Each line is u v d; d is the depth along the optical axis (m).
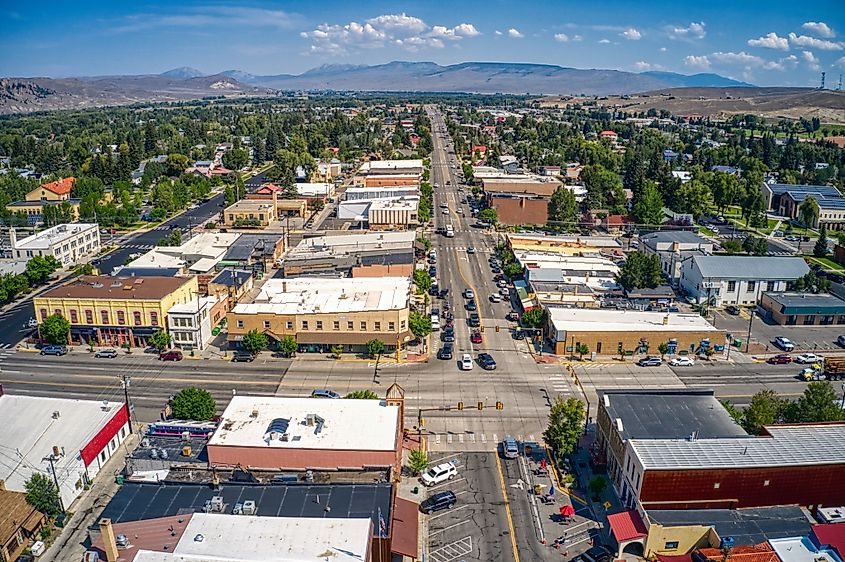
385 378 111.31
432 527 74.12
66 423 88.12
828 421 84.44
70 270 175.50
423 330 121.00
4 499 73.31
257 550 58.00
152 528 62.00
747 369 116.81
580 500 79.12
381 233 187.12
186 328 122.31
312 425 79.50
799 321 138.12
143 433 93.75
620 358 120.38
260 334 118.25
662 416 83.19
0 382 109.12
